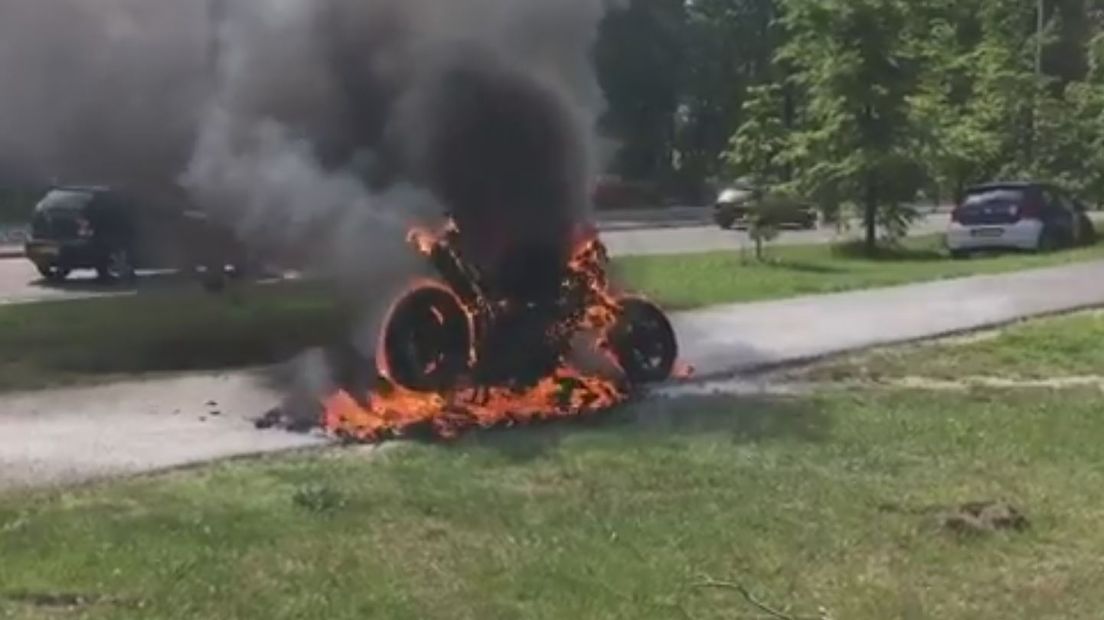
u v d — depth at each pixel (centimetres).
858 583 495
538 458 673
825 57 2172
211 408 830
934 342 1127
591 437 722
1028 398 874
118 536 535
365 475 639
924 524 569
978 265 1861
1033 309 1345
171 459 687
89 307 1340
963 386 930
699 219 3441
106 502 589
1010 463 685
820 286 1544
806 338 1134
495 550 524
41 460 687
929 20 2434
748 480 634
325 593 476
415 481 627
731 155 2205
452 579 491
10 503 588
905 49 2189
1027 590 492
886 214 2178
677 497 602
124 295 1410
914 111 2177
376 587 482
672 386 892
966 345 1103
